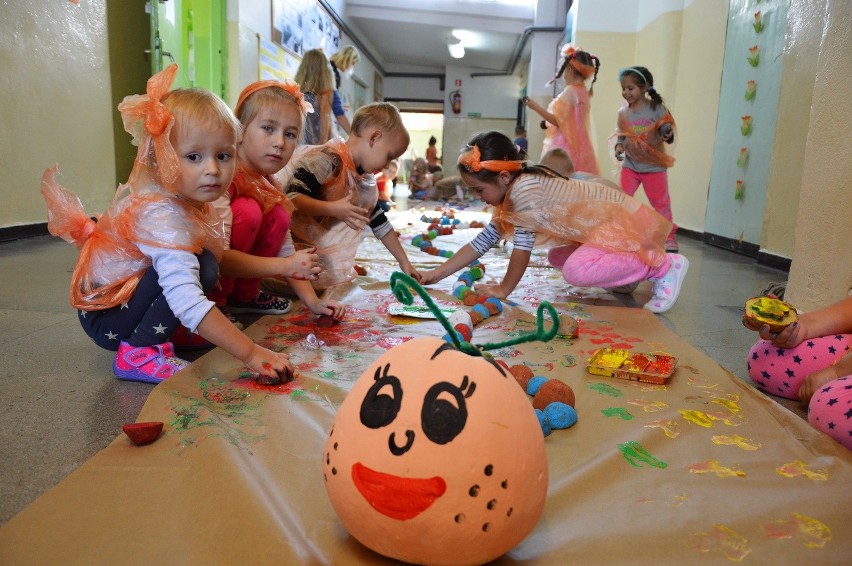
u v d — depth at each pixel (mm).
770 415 1296
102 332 1494
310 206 2234
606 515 914
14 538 820
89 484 957
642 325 2045
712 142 5055
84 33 4270
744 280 3174
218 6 5598
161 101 1346
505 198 2326
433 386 735
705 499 964
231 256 1783
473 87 14203
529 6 10125
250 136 1854
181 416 1191
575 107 4664
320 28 8547
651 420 1263
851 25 1942
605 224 2357
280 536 828
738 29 4629
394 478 702
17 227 3725
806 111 3416
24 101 3727
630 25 6859
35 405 1306
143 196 1394
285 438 1135
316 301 1963
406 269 2516
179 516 875
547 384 1321
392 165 7559
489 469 703
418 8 10312
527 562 799
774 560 813
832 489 996
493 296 2342
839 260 1988
